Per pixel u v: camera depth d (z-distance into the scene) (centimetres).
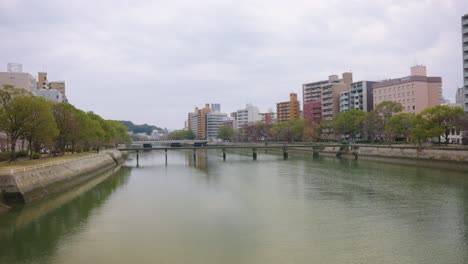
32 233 3412
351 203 4553
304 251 2908
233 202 4738
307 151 14312
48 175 5222
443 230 3422
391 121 10519
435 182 6012
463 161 7631
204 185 6256
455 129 9519
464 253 2862
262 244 3077
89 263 2708
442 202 4531
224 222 3766
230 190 5669
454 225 3575
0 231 3478
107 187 6194
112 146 14925
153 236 3316
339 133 14350
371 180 6400
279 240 3173
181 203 4731
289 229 3491
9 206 4225
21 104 5494
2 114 5522
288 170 8319
